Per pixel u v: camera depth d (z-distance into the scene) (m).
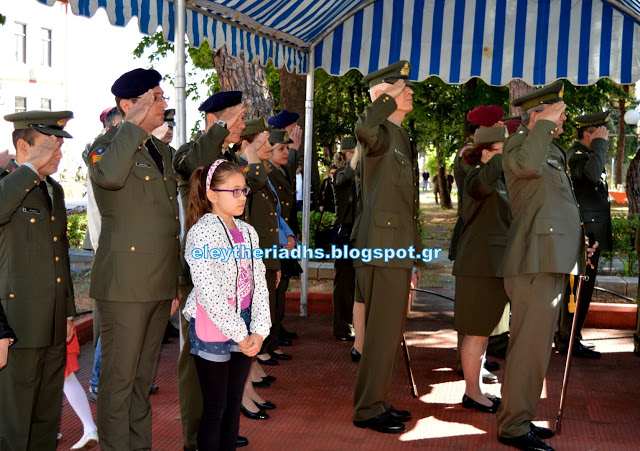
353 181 6.35
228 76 9.71
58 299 3.45
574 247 3.97
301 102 13.36
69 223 12.80
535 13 6.89
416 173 4.41
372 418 4.35
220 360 3.29
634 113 9.52
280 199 5.83
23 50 38.03
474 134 4.82
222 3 5.00
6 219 3.14
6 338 3.03
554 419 4.58
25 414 3.33
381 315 4.28
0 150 3.54
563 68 6.88
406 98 4.30
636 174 12.54
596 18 6.77
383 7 7.04
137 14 4.27
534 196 3.98
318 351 6.26
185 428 3.81
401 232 4.24
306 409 4.74
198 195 3.35
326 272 9.15
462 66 7.01
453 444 4.15
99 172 3.29
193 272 3.20
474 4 6.95
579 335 6.11
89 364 5.82
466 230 4.79
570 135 17.86
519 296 4.01
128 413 3.50
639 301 6.09
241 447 4.07
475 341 4.72
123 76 3.49
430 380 5.44
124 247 3.38
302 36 6.84
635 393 5.12
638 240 6.07
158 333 3.65
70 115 3.46
